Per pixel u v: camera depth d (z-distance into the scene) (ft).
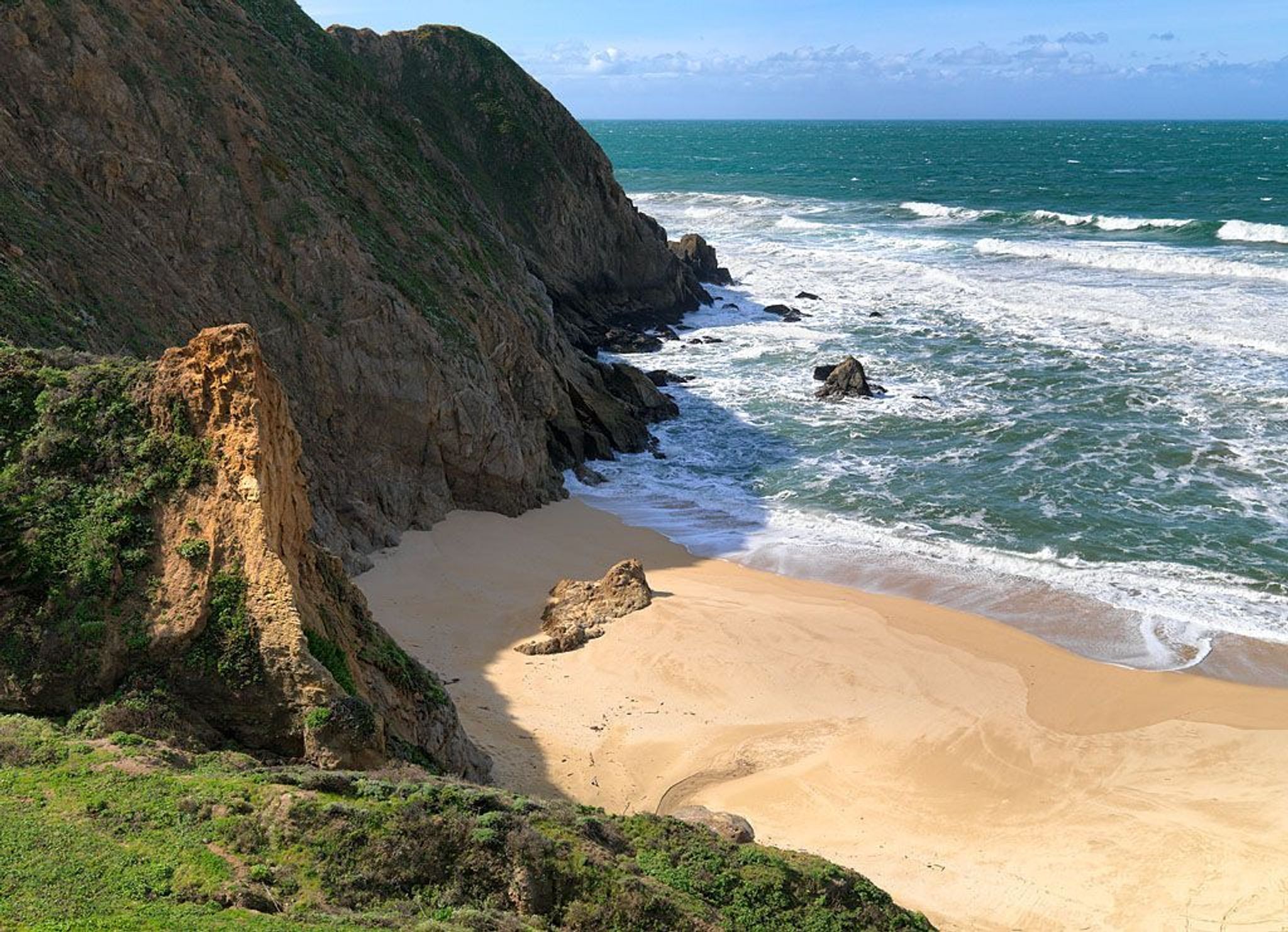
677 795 73.92
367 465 116.26
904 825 72.18
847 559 116.37
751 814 72.43
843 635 97.91
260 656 58.95
